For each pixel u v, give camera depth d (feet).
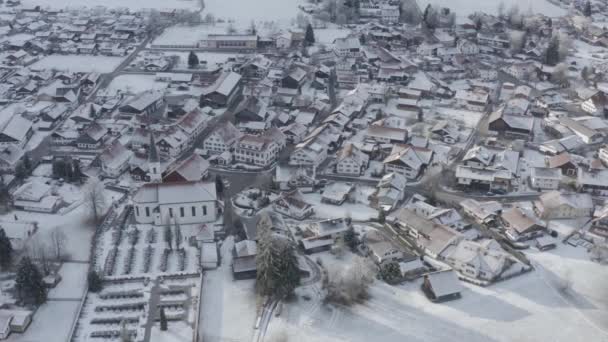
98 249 524.93
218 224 565.94
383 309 465.06
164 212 558.97
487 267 496.64
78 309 453.17
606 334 441.27
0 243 481.87
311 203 611.06
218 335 435.12
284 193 622.13
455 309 464.65
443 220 561.84
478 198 629.92
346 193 616.80
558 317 458.09
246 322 449.06
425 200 613.11
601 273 508.53
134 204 557.33
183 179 606.96
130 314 452.76
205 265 506.48
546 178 641.81
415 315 458.09
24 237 524.11
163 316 432.25
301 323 448.65
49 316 449.06
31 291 449.06
